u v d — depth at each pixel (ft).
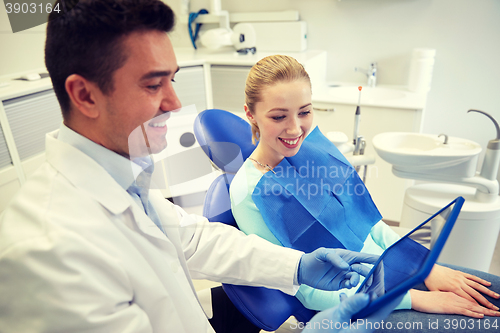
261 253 2.56
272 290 2.77
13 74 6.77
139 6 1.39
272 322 2.67
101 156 1.76
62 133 1.73
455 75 7.18
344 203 3.15
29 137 6.12
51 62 1.48
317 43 8.20
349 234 3.09
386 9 7.26
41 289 1.40
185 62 7.16
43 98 6.30
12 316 1.42
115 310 1.58
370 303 1.61
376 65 7.66
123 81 1.49
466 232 4.64
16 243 1.43
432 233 1.92
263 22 8.30
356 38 7.75
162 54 1.52
